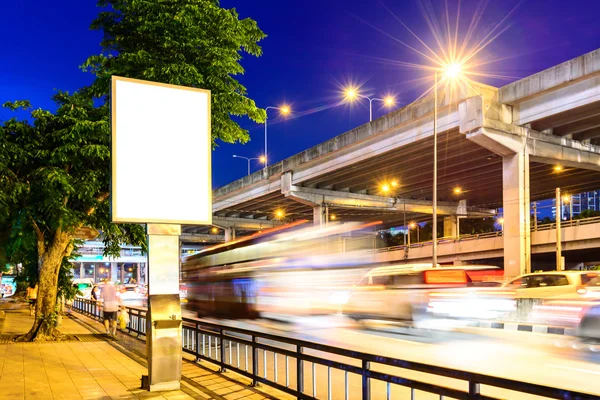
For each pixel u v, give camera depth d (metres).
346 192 68.19
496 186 65.75
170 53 13.20
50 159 13.88
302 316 17.62
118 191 8.05
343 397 7.84
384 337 14.18
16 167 14.20
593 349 11.20
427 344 12.70
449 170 54.72
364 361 5.49
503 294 14.15
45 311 15.34
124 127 8.17
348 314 16.84
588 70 33.34
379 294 15.93
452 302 14.19
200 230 109.62
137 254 107.88
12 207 14.21
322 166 57.31
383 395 7.91
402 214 85.75
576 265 69.81
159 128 8.41
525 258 40.38
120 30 13.60
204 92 8.77
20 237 15.72
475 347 12.02
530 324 12.74
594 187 66.75
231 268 20.61
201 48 13.52
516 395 7.60
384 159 50.19
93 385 8.29
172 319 7.98
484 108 38.66
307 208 81.31
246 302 19.11
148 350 7.97
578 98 35.09
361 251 18.58
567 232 45.56
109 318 16.52
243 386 8.15
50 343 14.23
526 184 41.09
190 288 26.52
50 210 13.55
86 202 14.98
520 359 10.46
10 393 7.69
